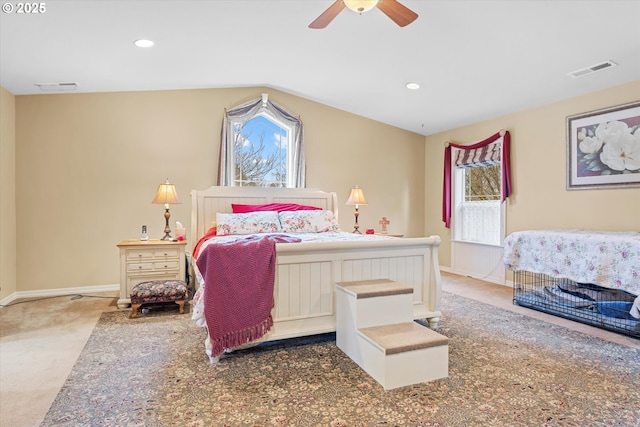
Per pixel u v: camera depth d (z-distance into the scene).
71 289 4.36
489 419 1.80
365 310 2.43
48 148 4.27
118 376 2.24
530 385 2.13
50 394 2.03
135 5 2.63
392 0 2.19
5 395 2.01
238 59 3.85
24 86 3.93
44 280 4.27
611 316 3.11
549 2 2.54
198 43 3.38
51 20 2.71
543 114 4.34
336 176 5.49
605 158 3.71
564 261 3.43
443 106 4.80
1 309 3.69
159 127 4.65
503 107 4.57
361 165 5.65
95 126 4.42
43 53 3.23
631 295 3.23
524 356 2.54
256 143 5.20
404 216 5.97
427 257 3.09
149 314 3.53
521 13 2.70
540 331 3.05
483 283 4.90
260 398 1.99
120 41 3.17
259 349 2.67
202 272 2.42
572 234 3.41
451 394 2.03
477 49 3.30
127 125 4.53
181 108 4.73
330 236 3.59
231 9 2.82
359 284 2.69
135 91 4.55
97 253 4.45
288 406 1.92
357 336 2.40
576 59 3.24
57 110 4.29
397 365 2.10
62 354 2.57
